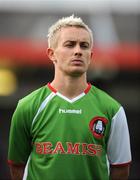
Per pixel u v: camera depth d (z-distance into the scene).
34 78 32.06
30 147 12.30
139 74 32.00
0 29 32.22
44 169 11.72
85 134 11.74
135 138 37.31
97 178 11.86
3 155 34.12
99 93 12.25
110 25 32.62
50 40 12.35
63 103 11.96
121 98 33.84
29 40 31.30
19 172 12.57
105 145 12.05
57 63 12.12
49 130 11.79
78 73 11.85
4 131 34.56
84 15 33.53
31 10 33.81
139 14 33.47
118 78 32.12
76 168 11.66
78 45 11.83
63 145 11.68
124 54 30.64
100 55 29.30
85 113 11.91
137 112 35.66
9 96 32.66
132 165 36.88
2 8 33.56
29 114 11.96
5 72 31.25
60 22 12.17
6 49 30.67
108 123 11.94
